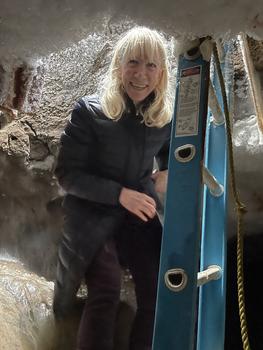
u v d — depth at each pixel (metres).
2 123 1.85
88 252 1.32
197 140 0.77
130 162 1.34
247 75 1.52
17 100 1.03
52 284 1.63
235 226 1.60
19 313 1.40
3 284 1.49
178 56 0.83
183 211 0.75
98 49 1.84
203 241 1.04
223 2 0.70
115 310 1.30
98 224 1.33
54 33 0.72
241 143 1.54
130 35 1.27
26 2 0.68
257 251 1.76
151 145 1.34
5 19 0.70
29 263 1.74
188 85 0.80
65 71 1.90
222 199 1.04
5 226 1.80
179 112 0.79
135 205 1.29
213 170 1.07
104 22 0.72
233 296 1.73
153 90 1.31
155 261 1.38
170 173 0.77
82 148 1.33
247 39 1.30
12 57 0.77
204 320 0.99
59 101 1.86
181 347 0.71
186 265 0.73
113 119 1.30
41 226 1.76
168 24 0.73
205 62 0.79
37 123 1.82
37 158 1.78
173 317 0.72
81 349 1.25
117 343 1.48
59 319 1.44
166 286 0.73
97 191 1.30
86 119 1.32
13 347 1.30
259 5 0.69
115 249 1.38
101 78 1.83
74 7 0.69
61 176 1.34
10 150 1.80
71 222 1.34
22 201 1.79
